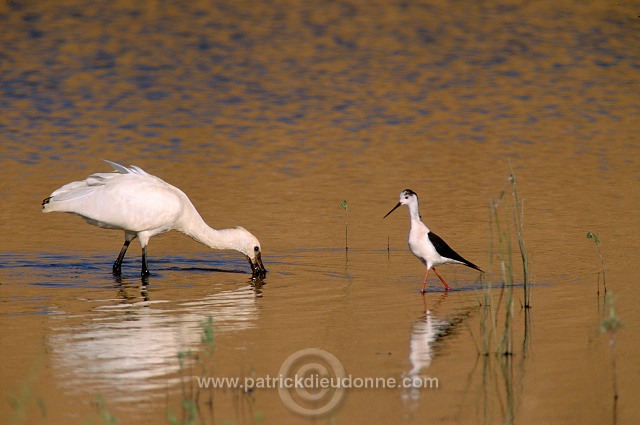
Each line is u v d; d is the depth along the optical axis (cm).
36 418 962
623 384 1053
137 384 1052
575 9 4241
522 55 3556
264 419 972
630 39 3778
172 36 3750
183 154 2330
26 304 1338
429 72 3322
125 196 1522
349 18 4103
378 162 2270
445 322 1267
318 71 3312
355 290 1424
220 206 1902
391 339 1200
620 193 2000
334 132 2578
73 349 1153
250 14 4134
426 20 4084
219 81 3166
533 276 1478
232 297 1390
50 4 4122
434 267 1495
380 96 2997
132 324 1252
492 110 2839
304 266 1562
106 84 3091
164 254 1656
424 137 2531
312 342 1186
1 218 1814
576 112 2817
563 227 1753
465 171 2191
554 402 1012
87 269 1543
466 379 1074
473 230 1741
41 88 3016
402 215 1859
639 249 1614
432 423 966
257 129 2600
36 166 2195
